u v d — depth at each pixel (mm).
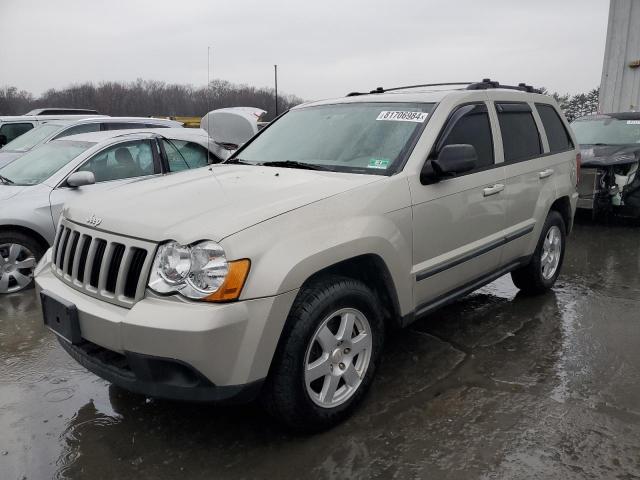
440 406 3197
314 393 2865
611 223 8656
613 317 4594
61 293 2951
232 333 2480
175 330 2422
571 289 5375
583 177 8273
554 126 5160
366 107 4043
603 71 12273
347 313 2977
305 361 2762
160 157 6344
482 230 3969
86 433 3016
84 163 5781
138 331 2486
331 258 2799
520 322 4500
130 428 3057
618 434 2891
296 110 4539
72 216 3123
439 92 4004
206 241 2535
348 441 2877
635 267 6188
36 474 2678
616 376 3545
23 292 5375
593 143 9195
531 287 5016
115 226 2789
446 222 3586
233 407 3242
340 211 2949
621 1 11789
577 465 2648
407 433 2934
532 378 3527
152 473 2672
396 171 3373
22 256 5434
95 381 3623
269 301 2551
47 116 11203
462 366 3711
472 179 3822
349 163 3574
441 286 3629
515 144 4445
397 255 3195
